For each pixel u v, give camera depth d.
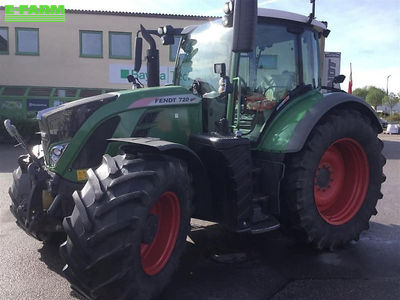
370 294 3.51
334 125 4.32
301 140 4.01
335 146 4.64
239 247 4.55
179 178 3.27
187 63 4.72
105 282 2.85
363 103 4.71
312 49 4.88
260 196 4.12
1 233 4.92
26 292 3.48
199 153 3.85
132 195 2.87
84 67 19.80
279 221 4.30
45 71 19.64
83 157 3.51
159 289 3.21
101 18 19.59
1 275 3.79
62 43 19.59
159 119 3.79
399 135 29.05
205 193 3.79
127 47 19.88
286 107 4.43
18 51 19.45
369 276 3.87
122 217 2.84
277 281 3.74
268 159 4.16
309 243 4.34
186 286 3.61
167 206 3.38
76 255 2.83
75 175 3.51
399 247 4.67
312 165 4.12
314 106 4.28
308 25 4.77
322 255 4.38
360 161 4.74
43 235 4.20
